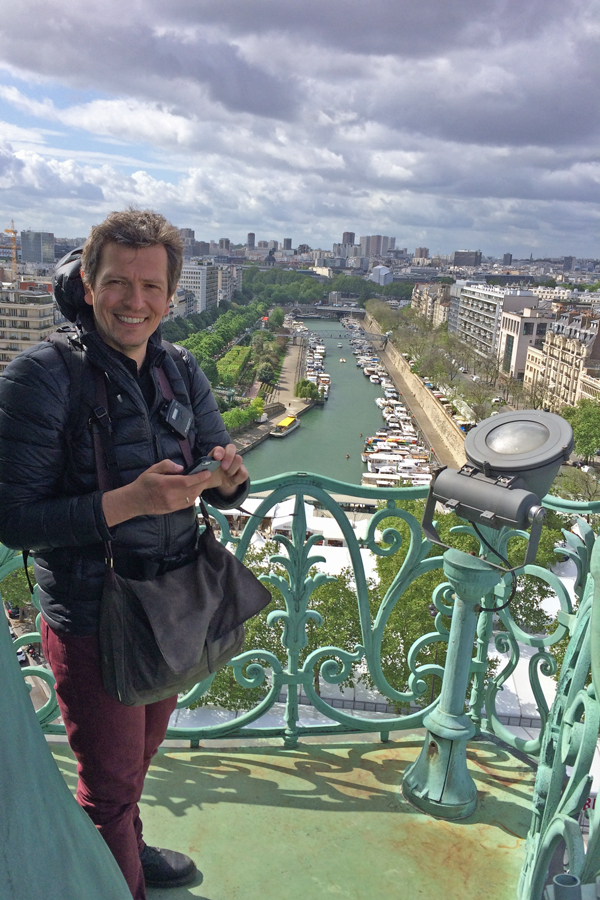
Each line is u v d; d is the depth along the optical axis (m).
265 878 1.91
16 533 1.25
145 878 1.83
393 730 2.44
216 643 1.43
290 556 2.20
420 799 2.15
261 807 2.14
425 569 2.25
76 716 1.43
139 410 1.36
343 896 1.86
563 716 1.62
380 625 2.30
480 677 2.50
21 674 0.74
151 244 1.29
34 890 0.63
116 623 1.33
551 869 1.91
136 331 1.33
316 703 2.37
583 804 1.37
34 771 0.71
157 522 1.40
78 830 0.79
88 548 1.36
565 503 2.16
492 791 2.26
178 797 2.17
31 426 1.27
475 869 1.97
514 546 15.10
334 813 2.13
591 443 46.75
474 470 1.79
